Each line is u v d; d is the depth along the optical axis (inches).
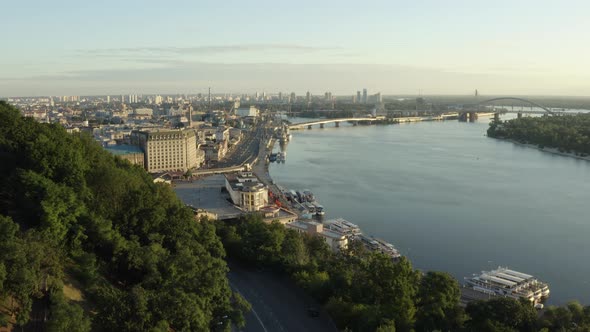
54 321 5034.5
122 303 5757.9
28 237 6087.6
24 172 7632.9
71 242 7175.2
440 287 7859.3
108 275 7303.2
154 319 5836.6
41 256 5866.1
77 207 7519.7
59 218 7140.8
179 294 6166.3
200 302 6496.1
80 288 6496.1
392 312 7337.6
